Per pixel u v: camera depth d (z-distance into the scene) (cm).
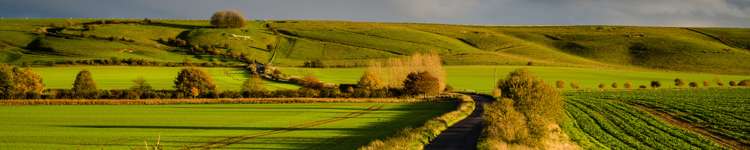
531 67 17412
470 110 7594
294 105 8675
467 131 5203
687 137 5303
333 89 10156
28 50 18512
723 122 6278
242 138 5150
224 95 9506
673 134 5500
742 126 5953
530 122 4319
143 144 4791
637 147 4728
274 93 9731
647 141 5031
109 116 7000
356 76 14450
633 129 5781
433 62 11894
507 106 4294
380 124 6244
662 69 19900
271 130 5747
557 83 12769
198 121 6544
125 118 6806
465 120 6253
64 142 4897
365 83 10962
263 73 14388
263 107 8338
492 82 14475
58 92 9125
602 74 16438
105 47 19038
